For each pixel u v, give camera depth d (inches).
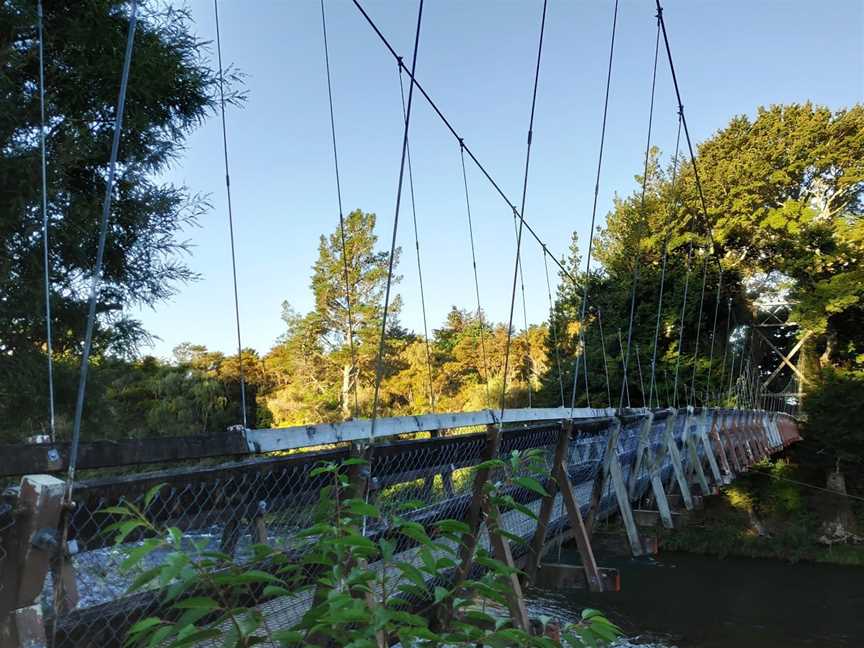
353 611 41.0
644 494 272.7
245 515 60.8
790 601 580.1
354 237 861.2
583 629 48.7
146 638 44.6
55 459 51.4
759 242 1030.4
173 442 60.3
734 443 513.7
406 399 946.7
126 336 247.6
